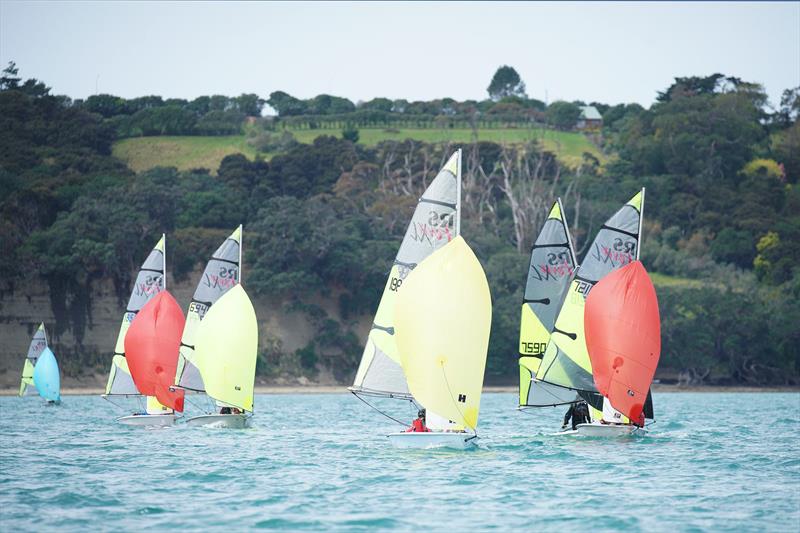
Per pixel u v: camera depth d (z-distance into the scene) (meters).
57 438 179.88
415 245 150.62
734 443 169.62
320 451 157.00
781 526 100.75
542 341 173.38
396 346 147.88
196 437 179.62
